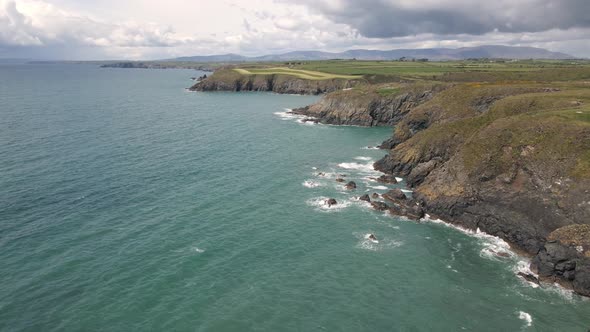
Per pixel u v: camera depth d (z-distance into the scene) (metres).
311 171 75.00
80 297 35.62
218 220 52.28
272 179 69.50
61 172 68.44
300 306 35.56
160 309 34.41
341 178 70.25
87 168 71.25
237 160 80.56
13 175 65.88
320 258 44.00
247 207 56.97
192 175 70.00
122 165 74.00
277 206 57.88
